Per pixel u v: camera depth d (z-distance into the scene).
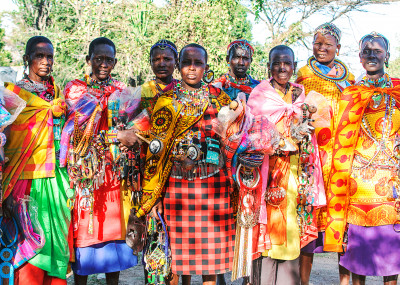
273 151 4.03
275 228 4.20
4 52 28.20
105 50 4.28
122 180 4.28
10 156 3.81
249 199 4.08
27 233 3.77
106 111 4.20
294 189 4.28
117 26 14.17
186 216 3.96
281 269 4.26
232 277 4.04
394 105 4.28
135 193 4.20
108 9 13.68
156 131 4.01
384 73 4.52
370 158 4.28
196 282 5.44
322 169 4.58
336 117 4.62
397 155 4.25
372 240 4.27
